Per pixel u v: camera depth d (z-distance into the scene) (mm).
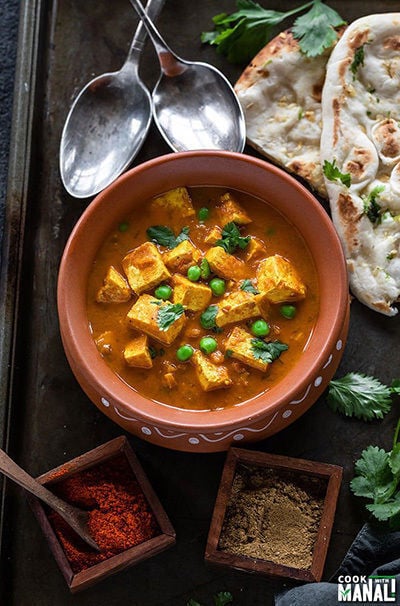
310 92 766
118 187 693
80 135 766
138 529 697
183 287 688
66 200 770
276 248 708
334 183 736
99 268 708
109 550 695
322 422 734
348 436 731
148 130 770
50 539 690
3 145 853
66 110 787
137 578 721
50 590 720
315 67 766
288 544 692
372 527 705
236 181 710
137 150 762
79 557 695
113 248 711
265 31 768
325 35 752
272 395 667
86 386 708
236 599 713
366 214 736
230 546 693
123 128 768
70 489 708
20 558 724
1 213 844
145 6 806
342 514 721
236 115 761
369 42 745
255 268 703
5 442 725
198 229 714
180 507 726
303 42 755
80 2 801
